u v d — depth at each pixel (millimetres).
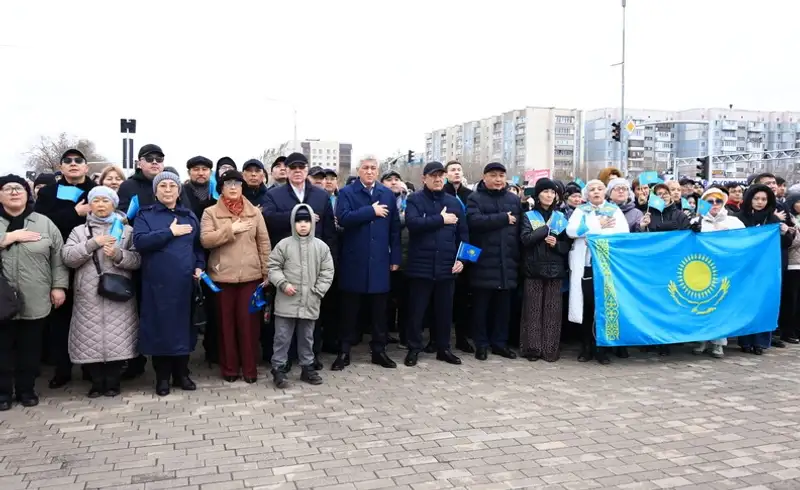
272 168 8758
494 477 4207
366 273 6914
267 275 6477
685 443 4836
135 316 6098
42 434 4961
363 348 8203
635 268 7348
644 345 7535
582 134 92438
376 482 4121
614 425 5234
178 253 6000
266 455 4555
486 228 7273
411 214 7074
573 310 7367
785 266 8281
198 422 5262
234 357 6574
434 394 6090
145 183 6816
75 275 5922
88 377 6641
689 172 59031
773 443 4852
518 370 7035
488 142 101562
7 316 5273
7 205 5652
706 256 7586
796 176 54281
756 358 7684
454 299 8094
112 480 4133
